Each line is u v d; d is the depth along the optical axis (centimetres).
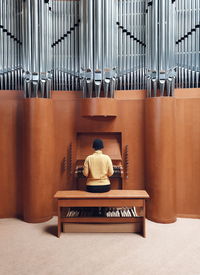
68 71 529
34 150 500
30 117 500
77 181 541
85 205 432
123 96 528
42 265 345
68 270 332
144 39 519
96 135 548
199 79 504
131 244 404
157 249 387
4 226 482
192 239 420
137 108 523
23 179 511
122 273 325
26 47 496
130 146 527
